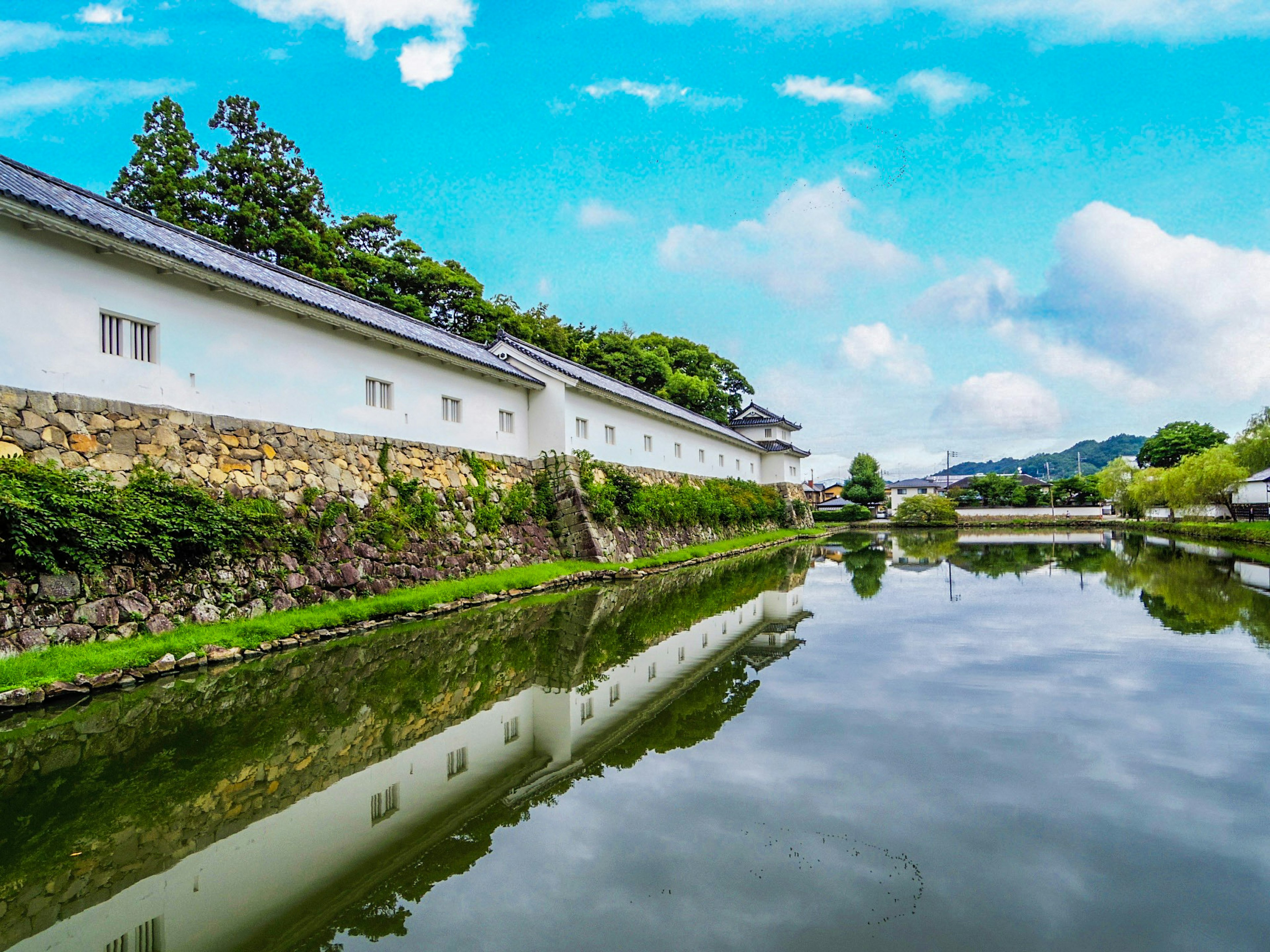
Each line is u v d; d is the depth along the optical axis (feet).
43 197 30.14
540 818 15.15
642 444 87.86
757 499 131.95
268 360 40.40
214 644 29.53
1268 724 20.29
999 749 18.69
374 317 50.34
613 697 24.45
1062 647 31.32
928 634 35.12
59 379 29.99
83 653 25.84
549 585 54.24
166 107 86.89
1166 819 14.38
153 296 34.32
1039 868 12.58
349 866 13.24
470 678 27.12
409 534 46.62
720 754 18.76
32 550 25.70
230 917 11.55
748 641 34.12
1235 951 10.11
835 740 19.69
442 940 10.78
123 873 13.02
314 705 23.48
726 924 11.09
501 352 69.97
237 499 35.83
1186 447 217.56
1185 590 49.83
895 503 284.00
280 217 93.86
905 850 13.37
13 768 18.08
